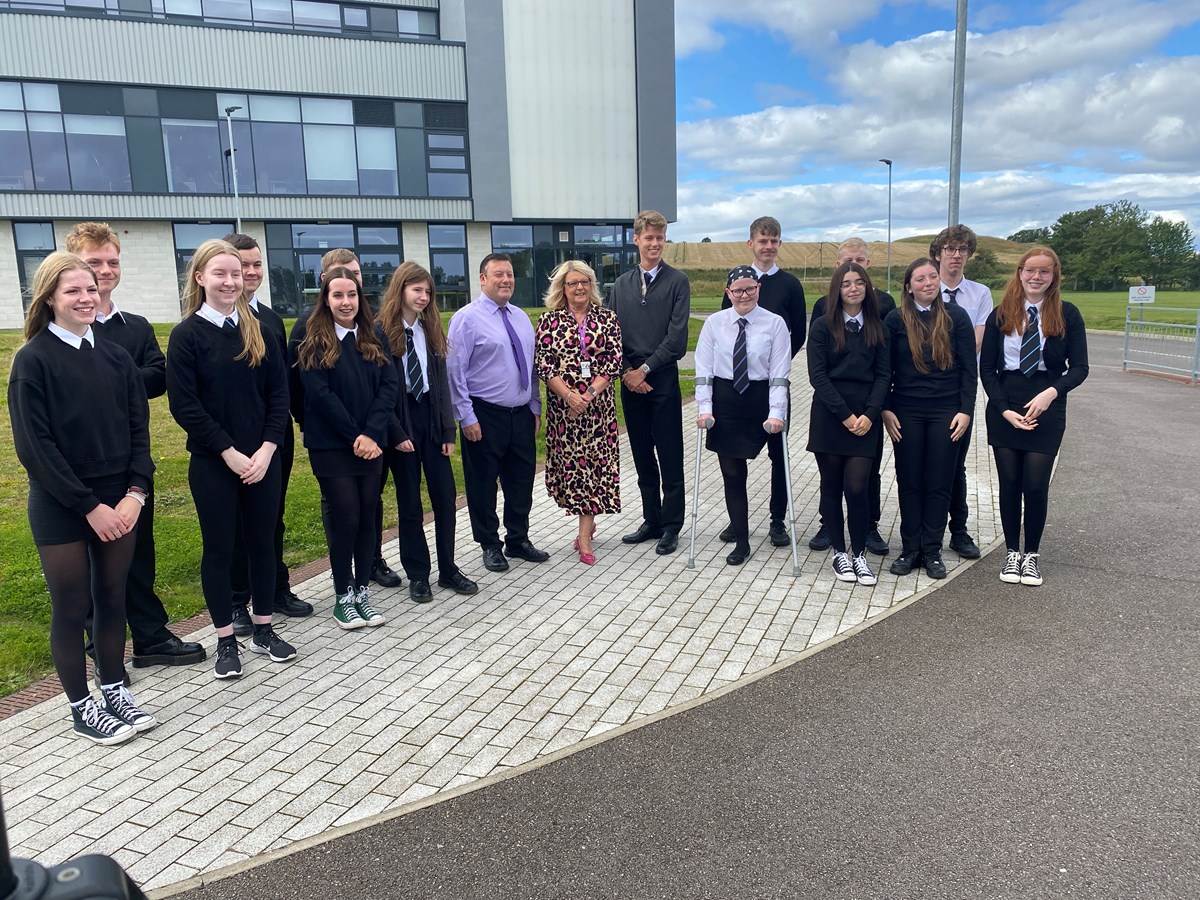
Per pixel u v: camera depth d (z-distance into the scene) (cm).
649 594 514
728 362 540
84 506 339
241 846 286
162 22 2552
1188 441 925
